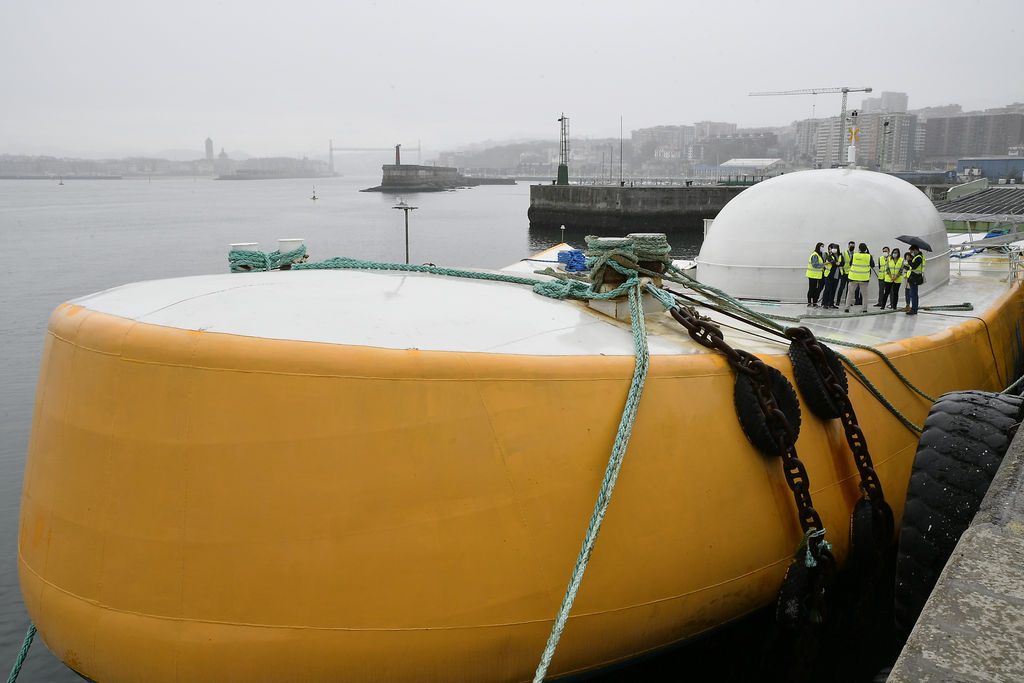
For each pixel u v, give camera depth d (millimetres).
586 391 4797
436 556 4375
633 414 4801
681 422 5066
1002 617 2334
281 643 4250
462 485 4438
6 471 12477
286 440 4254
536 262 12445
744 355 5289
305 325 4613
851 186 10430
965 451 5555
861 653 6445
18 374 18281
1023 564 2629
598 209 63938
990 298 10172
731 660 6211
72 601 4500
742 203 10820
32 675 7695
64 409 4641
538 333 5211
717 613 5250
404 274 6773
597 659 4891
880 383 6711
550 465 4621
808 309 9625
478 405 4504
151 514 4297
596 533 4484
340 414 4293
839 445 5969
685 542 4969
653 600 4887
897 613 5523
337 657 4297
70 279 34688
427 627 4371
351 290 5594
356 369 4316
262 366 4250
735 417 5309
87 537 4453
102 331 4516
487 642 4488
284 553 4242
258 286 5457
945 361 7695
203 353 4258
